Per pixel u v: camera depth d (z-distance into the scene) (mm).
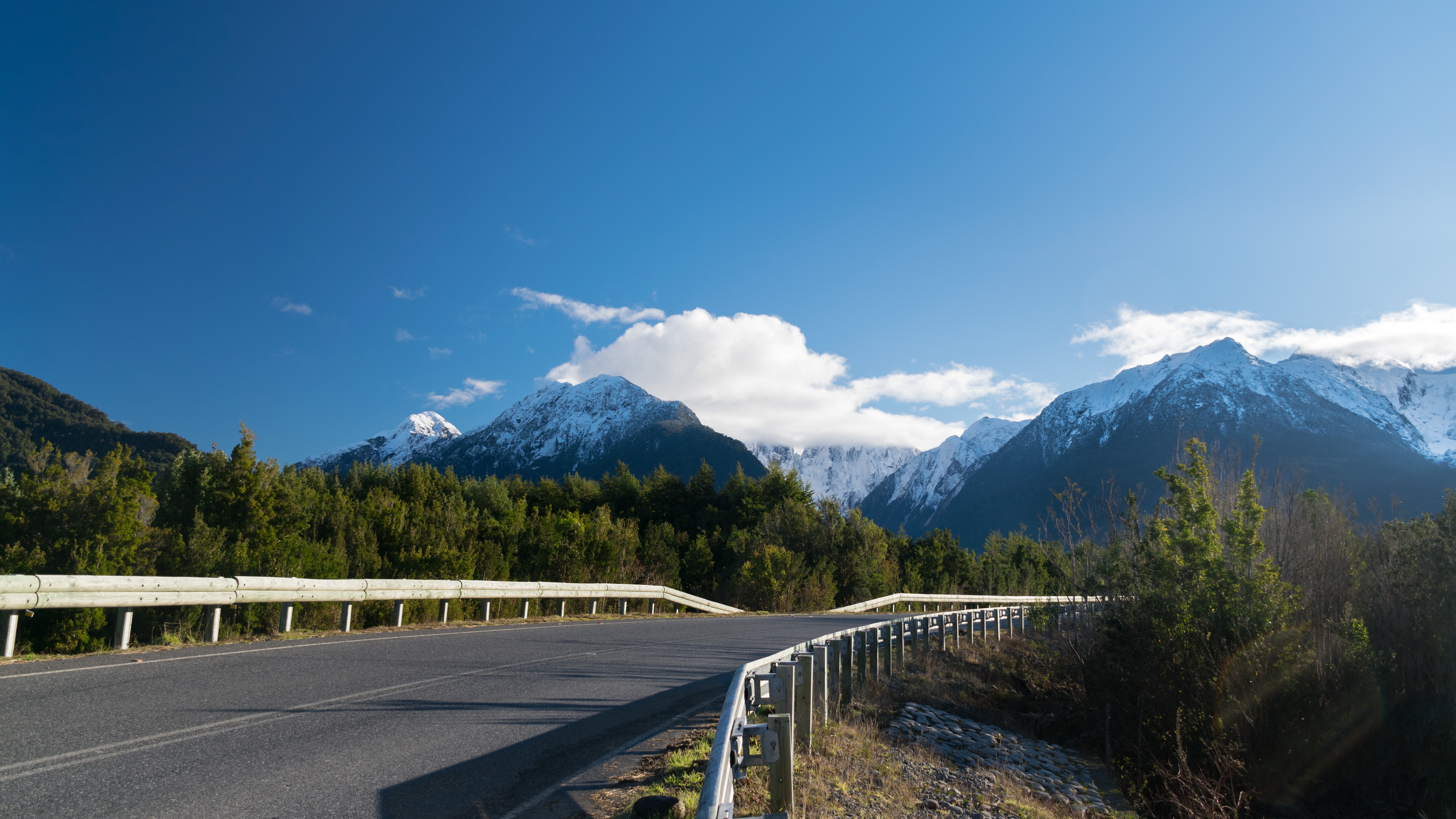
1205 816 12297
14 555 13406
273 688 8508
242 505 22312
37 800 4742
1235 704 13914
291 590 12992
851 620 25766
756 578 35906
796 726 8352
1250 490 15117
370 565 20062
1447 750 13281
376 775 5793
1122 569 16578
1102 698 16016
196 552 15516
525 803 5492
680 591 28453
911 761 9750
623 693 9836
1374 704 14000
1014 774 11164
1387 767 13609
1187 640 14547
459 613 19000
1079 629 18609
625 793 5938
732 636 18141
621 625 19984
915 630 18172
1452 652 14297
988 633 24938
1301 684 13992
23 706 6953
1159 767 13562
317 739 6625
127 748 5957
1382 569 16062
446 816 5109
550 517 31031
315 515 24188
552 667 11430
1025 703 17906
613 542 30875
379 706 8023
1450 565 15125
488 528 28797
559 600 23609
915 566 55438
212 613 11859
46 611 11023
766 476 69938
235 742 6332
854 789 7598
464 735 7156
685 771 6480
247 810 4871
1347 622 14812
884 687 13969
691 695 10117
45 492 15156
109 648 11250
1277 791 13492
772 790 5742
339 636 13344
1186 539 15023
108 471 16188
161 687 8141
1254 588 14508
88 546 14039
